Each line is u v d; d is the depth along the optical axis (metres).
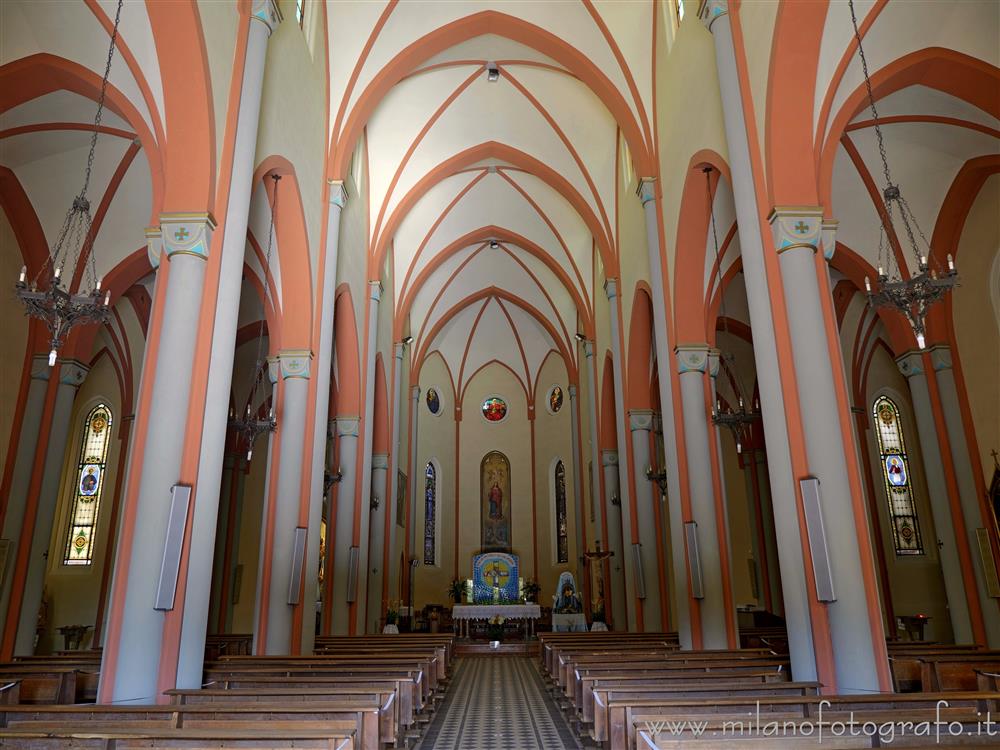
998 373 13.14
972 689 8.10
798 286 8.20
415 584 28.75
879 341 20.53
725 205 12.90
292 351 12.76
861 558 7.38
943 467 13.64
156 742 3.84
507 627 25.75
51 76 9.79
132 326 19.06
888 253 14.36
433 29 14.94
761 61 9.09
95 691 8.38
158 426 7.64
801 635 7.62
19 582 12.70
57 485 13.38
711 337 13.28
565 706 9.88
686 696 6.10
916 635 18.20
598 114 17.80
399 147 18.61
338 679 7.15
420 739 8.27
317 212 13.42
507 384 32.44
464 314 30.50
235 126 9.02
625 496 17.12
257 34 9.57
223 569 21.66
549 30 15.06
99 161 12.71
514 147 19.39
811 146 8.70
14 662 9.53
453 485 31.44
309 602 12.03
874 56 9.77
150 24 8.34
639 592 16.14
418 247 22.97
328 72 14.19
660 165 14.12
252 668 8.05
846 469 7.64
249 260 13.35
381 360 21.14
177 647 7.29
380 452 21.22
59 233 13.32
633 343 16.80
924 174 13.48
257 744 3.81
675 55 13.05
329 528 16.89
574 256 23.19
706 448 12.57
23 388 13.33
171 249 8.19
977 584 12.96
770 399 8.34
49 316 7.79
